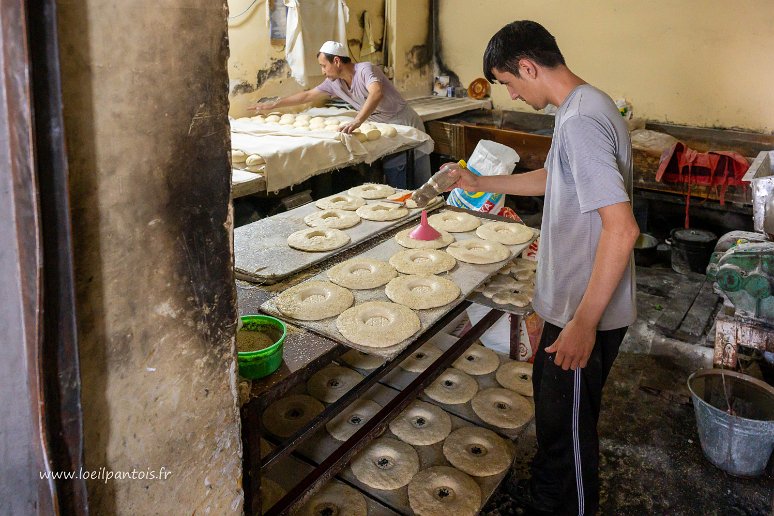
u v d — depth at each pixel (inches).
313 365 59.5
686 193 173.0
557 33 226.5
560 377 73.4
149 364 40.3
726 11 191.5
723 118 202.1
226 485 50.3
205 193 41.1
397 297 78.3
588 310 64.1
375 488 78.4
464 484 78.7
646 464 96.7
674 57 204.8
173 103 37.4
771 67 188.5
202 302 43.2
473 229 106.3
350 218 104.5
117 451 39.8
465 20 244.2
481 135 204.4
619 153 65.1
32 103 27.7
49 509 33.6
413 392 84.0
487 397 97.1
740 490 91.2
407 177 185.3
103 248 35.3
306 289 78.2
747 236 128.8
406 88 247.4
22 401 36.5
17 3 26.3
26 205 28.7
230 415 48.6
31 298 29.8
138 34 34.3
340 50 175.0
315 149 145.7
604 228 61.8
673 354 126.8
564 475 78.6
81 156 32.9
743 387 99.6
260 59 188.7
